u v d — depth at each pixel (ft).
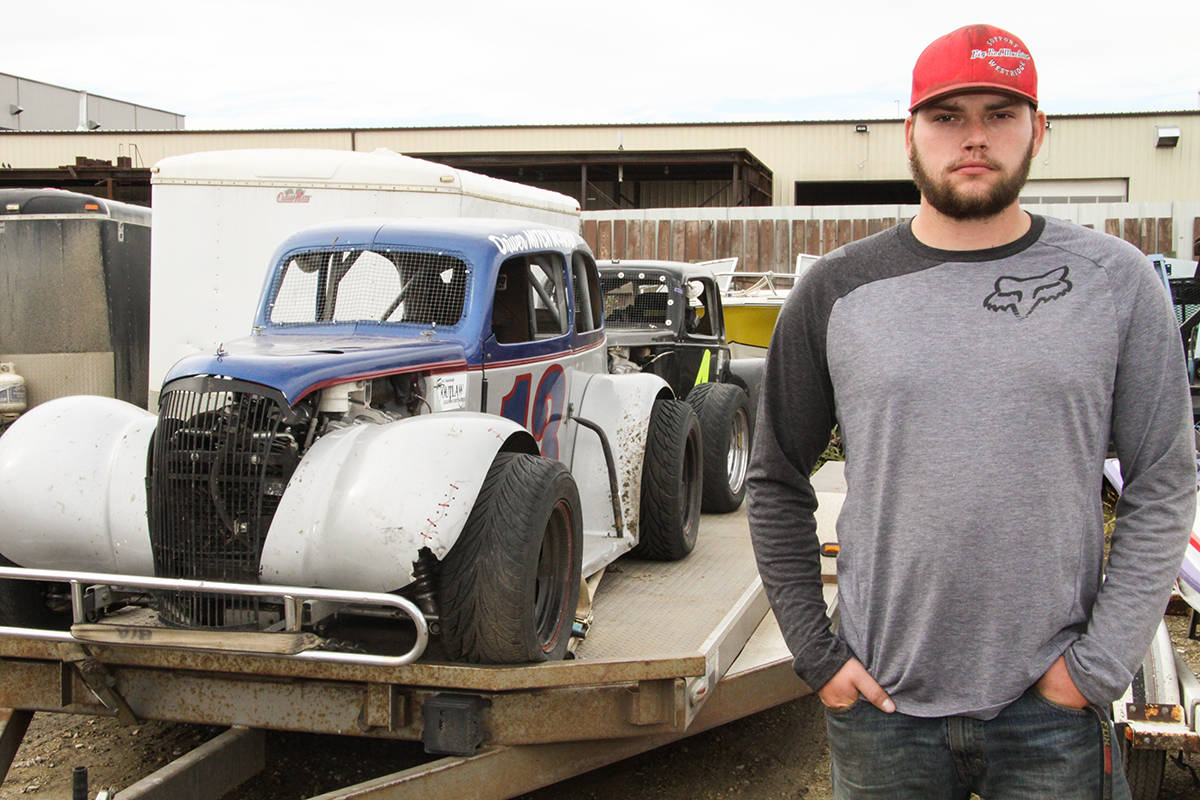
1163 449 6.43
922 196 6.77
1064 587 6.38
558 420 15.75
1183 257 59.77
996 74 6.31
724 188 88.94
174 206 23.81
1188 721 10.96
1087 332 6.33
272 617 10.66
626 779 12.98
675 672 10.74
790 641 7.09
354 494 10.34
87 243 29.45
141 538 11.07
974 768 6.61
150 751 13.38
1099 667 6.25
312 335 13.88
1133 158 88.99
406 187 22.90
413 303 13.96
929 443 6.43
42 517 11.18
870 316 6.69
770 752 13.88
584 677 10.52
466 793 10.20
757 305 38.83
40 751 13.35
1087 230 6.66
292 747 13.58
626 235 62.64
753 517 7.37
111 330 29.84
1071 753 6.40
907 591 6.53
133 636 10.11
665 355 23.88
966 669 6.47
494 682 10.18
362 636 11.97
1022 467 6.30
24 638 10.68
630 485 16.20
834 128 90.94
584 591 13.03
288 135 90.94
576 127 90.79
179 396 10.79
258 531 10.48
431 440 10.89
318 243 14.74
